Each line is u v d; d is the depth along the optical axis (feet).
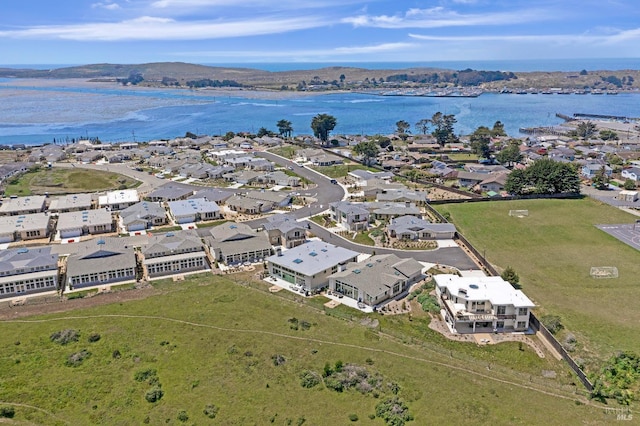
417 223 401.08
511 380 206.39
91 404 184.55
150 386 195.31
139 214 425.28
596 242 381.19
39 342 228.84
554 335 249.96
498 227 421.18
